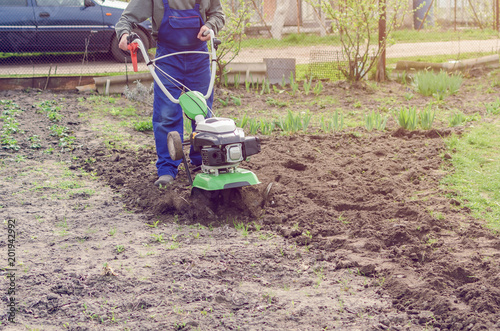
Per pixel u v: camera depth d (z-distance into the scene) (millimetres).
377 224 4336
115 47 11914
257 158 6070
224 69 10117
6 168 5863
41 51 11617
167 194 4855
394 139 6754
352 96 9562
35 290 3369
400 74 10984
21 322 3035
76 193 5152
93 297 3316
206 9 5316
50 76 9648
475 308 3088
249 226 4402
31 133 7156
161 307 3186
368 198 4898
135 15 5090
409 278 3467
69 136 7023
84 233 4285
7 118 7684
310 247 4031
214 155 4363
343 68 10898
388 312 3135
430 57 13352
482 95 9469
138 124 7492
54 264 3734
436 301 3158
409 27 21547
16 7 11281
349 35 10992
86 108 8523
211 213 4586
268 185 4832
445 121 7605
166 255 3867
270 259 3832
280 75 10430
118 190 5273
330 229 4277
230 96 9250
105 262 3770
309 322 3025
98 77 9500
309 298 3293
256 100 9289
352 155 6172
